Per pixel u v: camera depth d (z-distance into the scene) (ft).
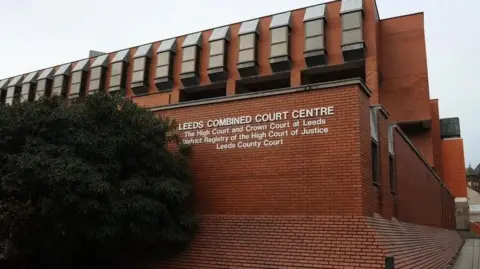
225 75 95.71
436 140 123.95
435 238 63.57
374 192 37.14
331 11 88.48
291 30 91.25
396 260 31.48
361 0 85.61
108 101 36.32
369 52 82.84
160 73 102.27
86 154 32.91
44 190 31.50
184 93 103.40
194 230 38.91
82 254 40.06
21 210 30.45
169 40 106.01
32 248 35.24
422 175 64.95
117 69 108.58
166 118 40.75
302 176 36.09
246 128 39.93
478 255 68.90
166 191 35.35
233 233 37.22
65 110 33.50
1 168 31.71
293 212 35.76
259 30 94.53
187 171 40.27
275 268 33.32
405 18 89.97
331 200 34.37
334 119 35.78
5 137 32.42
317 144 36.06
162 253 38.68
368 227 32.30
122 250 40.42
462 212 128.36
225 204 39.19
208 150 41.45
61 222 31.73
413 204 55.26
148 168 36.68
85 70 114.93
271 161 37.91
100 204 31.78
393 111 86.17
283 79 93.09
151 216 34.53
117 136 34.78
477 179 305.32
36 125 32.24
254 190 38.06
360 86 35.73
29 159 29.94
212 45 97.55
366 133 36.32
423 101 84.84
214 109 42.16
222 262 35.68
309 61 86.48
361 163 33.96
